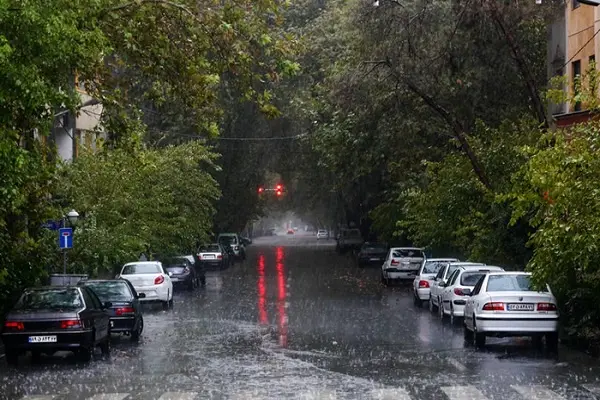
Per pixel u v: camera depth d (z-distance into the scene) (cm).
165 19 2464
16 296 3238
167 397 1820
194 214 6450
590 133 2478
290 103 7475
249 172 8869
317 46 6494
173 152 6456
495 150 4028
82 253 4484
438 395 1802
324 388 1920
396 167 5284
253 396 1827
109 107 2650
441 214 4388
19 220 3500
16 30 1878
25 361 2506
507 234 3934
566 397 1772
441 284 3544
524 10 3953
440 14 4238
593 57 4234
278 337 2994
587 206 2372
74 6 2045
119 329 2945
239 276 7012
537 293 2584
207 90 2558
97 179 4909
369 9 4241
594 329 2702
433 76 4253
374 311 3994
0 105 1972
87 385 2019
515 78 4556
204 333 3178
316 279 6475
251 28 2477
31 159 2325
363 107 4584
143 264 4403
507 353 2538
